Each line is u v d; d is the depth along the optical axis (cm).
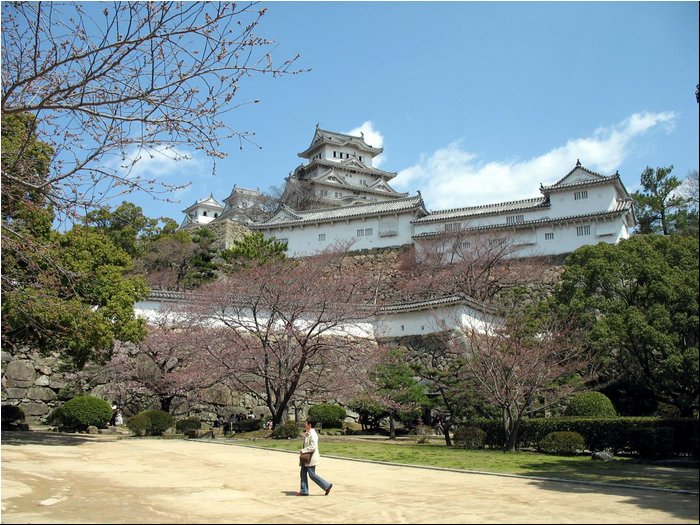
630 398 2419
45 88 1067
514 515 796
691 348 1988
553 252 4088
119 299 1977
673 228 5097
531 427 1952
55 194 1062
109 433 2381
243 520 777
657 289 2223
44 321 1736
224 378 2395
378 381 2386
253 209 6669
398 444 2091
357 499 951
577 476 1223
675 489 1029
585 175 4219
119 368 2541
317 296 2495
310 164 7481
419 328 3133
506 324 2316
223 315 2556
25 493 994
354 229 4881
